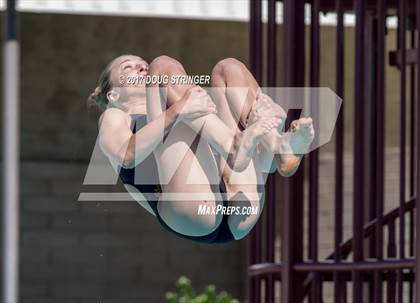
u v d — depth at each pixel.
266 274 22.62
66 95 37.12
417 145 20.47
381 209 21.33
